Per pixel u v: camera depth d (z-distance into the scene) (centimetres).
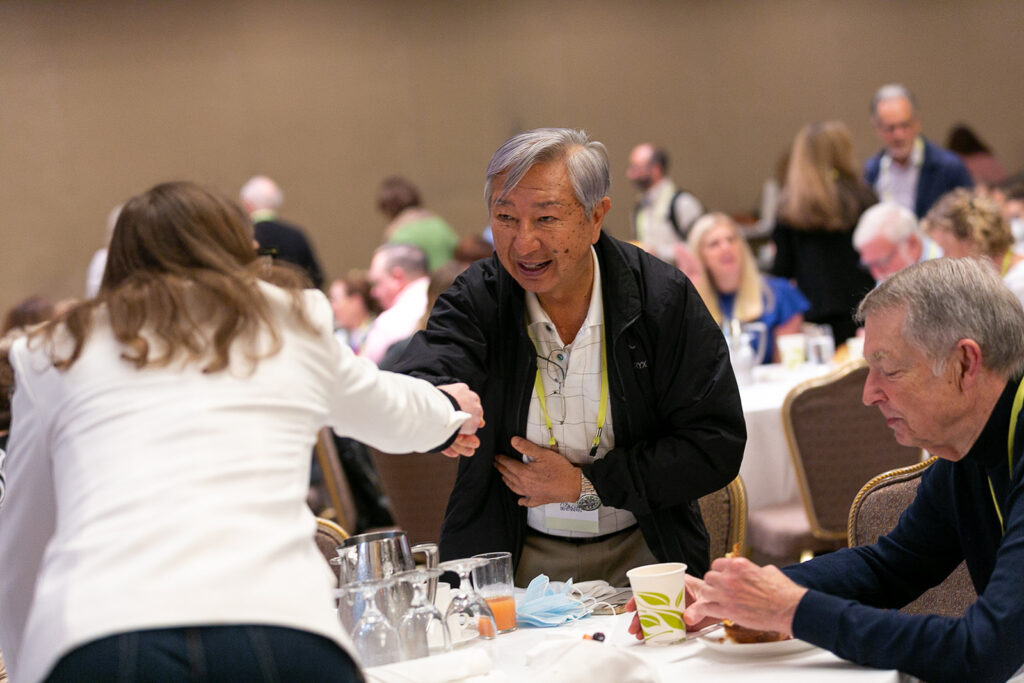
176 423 160
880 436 441
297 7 1298
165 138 1267
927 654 181
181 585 148
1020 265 470
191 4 1270
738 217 1186
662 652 203
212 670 145
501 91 1348
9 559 177
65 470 161
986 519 210
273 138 1297
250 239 185
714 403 257
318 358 178
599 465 254
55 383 169
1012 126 1416
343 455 631
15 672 183
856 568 222
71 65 1241
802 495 442
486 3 1341
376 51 1319
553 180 237
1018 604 180
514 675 189
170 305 167
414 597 194
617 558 267
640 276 259
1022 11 1406
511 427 265
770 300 611
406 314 608
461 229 1345
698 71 1380
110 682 142
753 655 194
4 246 1230
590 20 1359
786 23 1389
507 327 264
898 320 197
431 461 445
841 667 187
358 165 1318
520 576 272
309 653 151
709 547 277
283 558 156
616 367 257
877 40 1400
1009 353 194
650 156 914
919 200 799
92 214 1248
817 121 1397
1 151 1227
